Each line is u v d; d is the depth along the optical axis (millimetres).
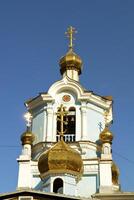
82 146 48594
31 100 52719
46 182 43719
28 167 46844
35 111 52531
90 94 51406
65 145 45031
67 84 51938
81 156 47844
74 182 43500
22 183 45875
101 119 51938
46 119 50719
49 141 48969
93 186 45969
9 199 36875
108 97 53750
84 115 50469
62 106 50062
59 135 49406
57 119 50531
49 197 36688
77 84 51781
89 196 45188
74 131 50125
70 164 43656
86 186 46031
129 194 42125
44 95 51531
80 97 51219
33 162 47625
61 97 51844
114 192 43500
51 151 44344
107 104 52906
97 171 46625
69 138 49594
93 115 51375
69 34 59781
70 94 51906
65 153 44000
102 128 51406
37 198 36750
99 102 52312
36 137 50438
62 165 43500
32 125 51844
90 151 48844
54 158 43750
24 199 36688
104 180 45562
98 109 52281
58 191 43281
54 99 51531
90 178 46406
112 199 42188
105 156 47000
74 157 44094
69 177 43375
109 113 53656
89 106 51531
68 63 57062
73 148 48344
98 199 38188
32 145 49781
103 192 44406
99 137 49688
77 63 57312
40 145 49250
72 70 56938
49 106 51219
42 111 51594
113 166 51812
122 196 42125
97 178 46281
